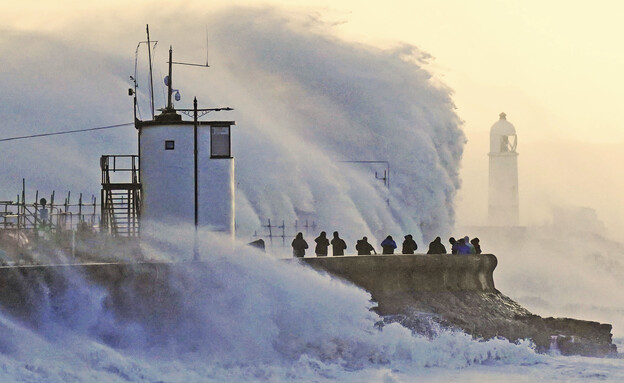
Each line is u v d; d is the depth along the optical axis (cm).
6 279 10162
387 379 11256
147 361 10738
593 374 12150
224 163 13188
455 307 13550
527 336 13800
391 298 12900
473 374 11975
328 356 11969
